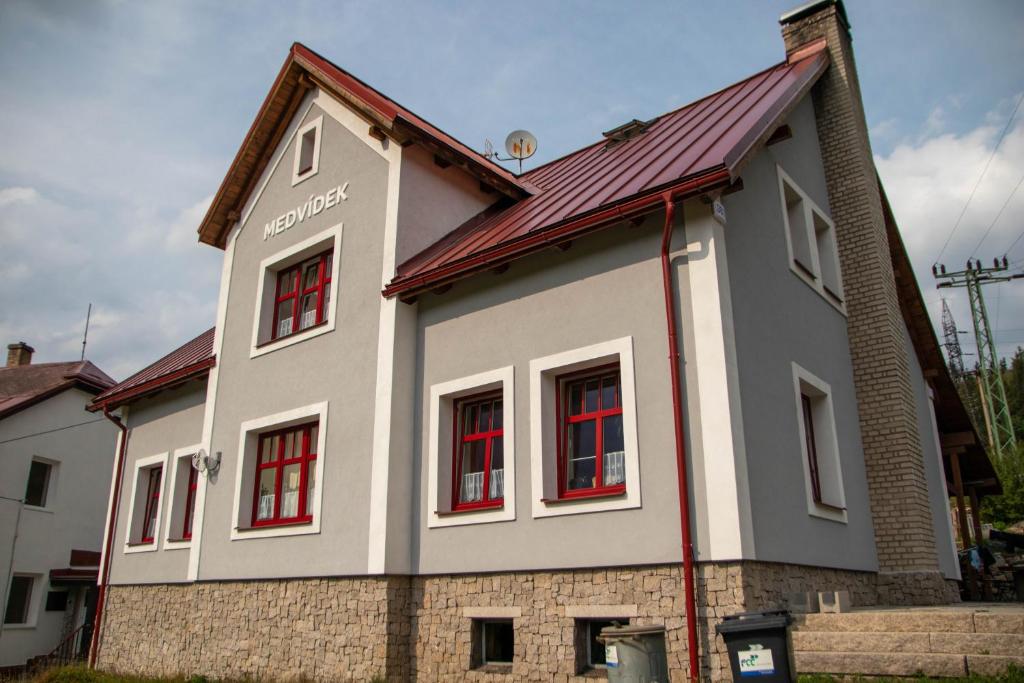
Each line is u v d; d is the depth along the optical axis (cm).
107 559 1788
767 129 1020
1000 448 4209
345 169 1420
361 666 1095
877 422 1245
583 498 947
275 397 1400
